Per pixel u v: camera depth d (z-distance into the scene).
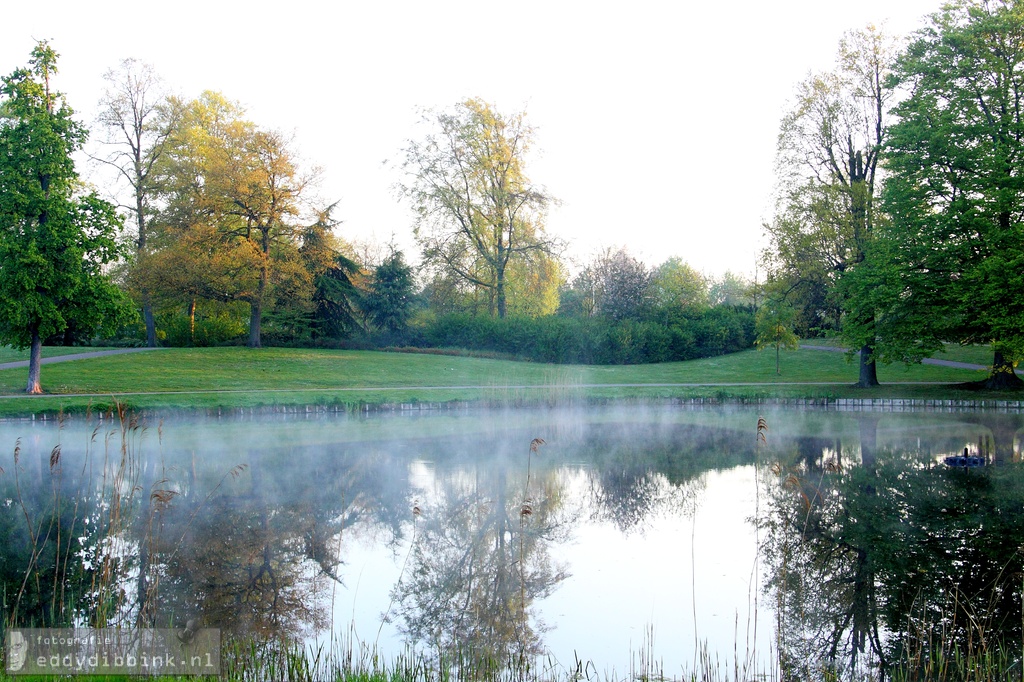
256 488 13.38
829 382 32.69
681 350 42.50
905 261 26.38
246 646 6.54
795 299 34.06
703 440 19.56
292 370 31.42
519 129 41.44
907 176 26.50
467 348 41.53
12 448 16.95
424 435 20.39
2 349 33.53
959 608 7.76
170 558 9.34
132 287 35.38
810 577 8.76
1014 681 6.00
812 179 30.03
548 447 18.36
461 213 41.78
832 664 6.47
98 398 22.58
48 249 23.16
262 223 36.62
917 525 10.90
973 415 24.30
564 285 61.00
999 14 25.89
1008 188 24.41
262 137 35.03
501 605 7.98
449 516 11.64
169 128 37.84
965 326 26.33
